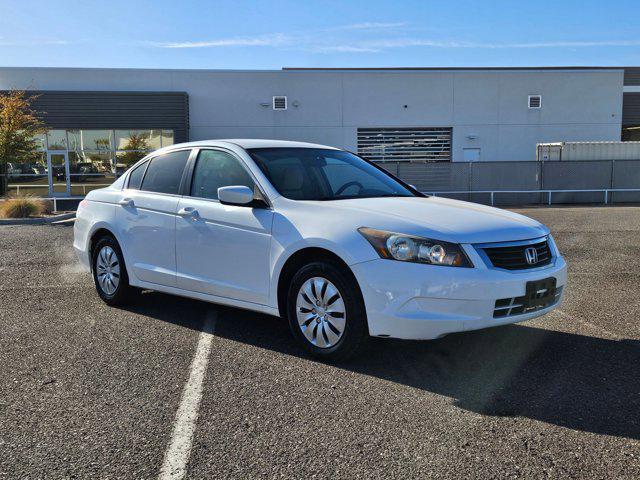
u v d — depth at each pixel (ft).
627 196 80.94
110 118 87.20
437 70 92.84
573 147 81.87
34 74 87.45
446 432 10.12
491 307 12.40
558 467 8.93
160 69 88.99
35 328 16.67
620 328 16.49
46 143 87.92
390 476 8.71
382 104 92.43
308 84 91.20
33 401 11.51
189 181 17.13
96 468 8.97
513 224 13.78
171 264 16.96
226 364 13.57
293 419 10.65
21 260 29.55
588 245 33.55
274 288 14.38
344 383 12.39
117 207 18.80
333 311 13.35
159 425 10.44
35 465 9.06
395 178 18.38
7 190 84.33
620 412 10.87
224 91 90.17
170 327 16.67
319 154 17.57
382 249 12.66
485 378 12.67
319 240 13.37
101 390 12.05
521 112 94.22
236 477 8.71
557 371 13.07
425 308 12.32
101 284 19.52
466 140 93.91
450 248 12.42
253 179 15.53
